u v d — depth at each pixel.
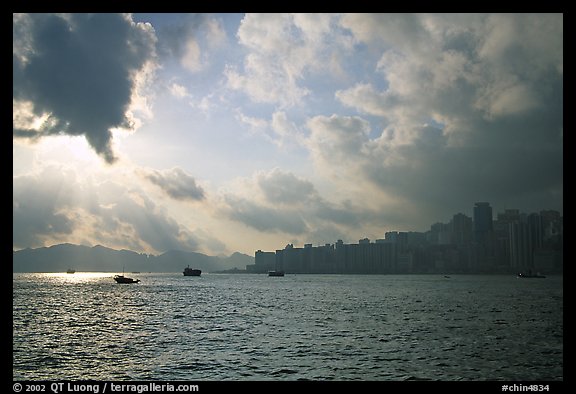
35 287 185.25
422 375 35.19
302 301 115.88
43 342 50.19
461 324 66.75
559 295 141.38
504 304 105.44
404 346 47.59
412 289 183.38
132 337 53.91
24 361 40.09
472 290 174.75
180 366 38.06
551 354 43.44
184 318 75.25
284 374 35.34
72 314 81.25
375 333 57.25
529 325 65.62
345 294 147.88
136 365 38.50
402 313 84.25
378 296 137.88
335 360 40.50
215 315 80.06
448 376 34.78
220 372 35.91
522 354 43.22
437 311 88.12
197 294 145.00
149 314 81.81
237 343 49.41
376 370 36.78
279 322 69.44
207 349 45.69
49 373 35.62
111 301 113.75
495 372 36.00
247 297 131.38
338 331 59.00
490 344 48.81
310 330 60.16
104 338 52.97
